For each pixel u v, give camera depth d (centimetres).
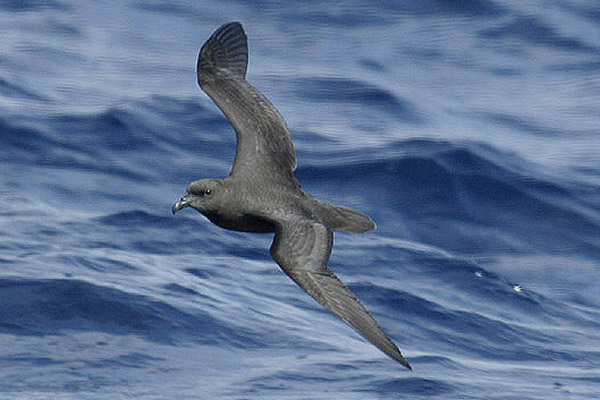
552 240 1769
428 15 2869
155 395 1142
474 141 2067
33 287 1343
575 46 2728
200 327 1303
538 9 2888
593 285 1638
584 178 1967
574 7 2912
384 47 2686
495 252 1720
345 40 2720
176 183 1861
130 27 2725
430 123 2230
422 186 1883
